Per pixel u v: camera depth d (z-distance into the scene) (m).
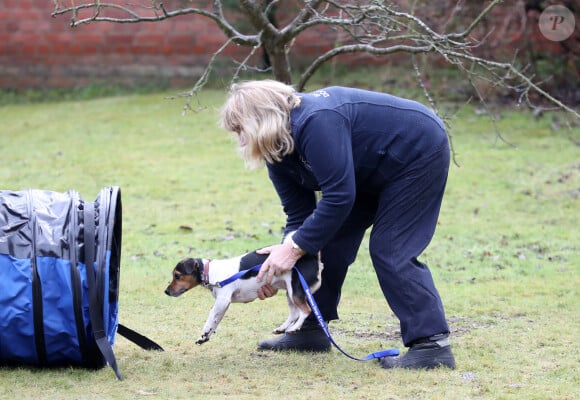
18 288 5.44
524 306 7.90
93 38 19.34
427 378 5.61
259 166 5.52
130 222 11.38
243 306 7.96
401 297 5.70
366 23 8.92
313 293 6.12
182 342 6.70
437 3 14.58
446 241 10.55
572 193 12.45
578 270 9.27
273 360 6.17
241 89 5.41
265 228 11.04
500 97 17.39
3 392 5.28
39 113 17.97
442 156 5.64
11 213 5.64
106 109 17.97
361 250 10.30
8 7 19.22
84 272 5.52
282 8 17.25
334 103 5.42
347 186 5.35
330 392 5.34
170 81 19.44
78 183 13.27
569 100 16.67
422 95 17.05
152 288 8.50
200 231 10.94
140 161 14.45
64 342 5.55
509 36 16.25
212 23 19.06
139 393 5.29
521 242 10.47
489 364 5.98
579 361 6.11
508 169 13.62
